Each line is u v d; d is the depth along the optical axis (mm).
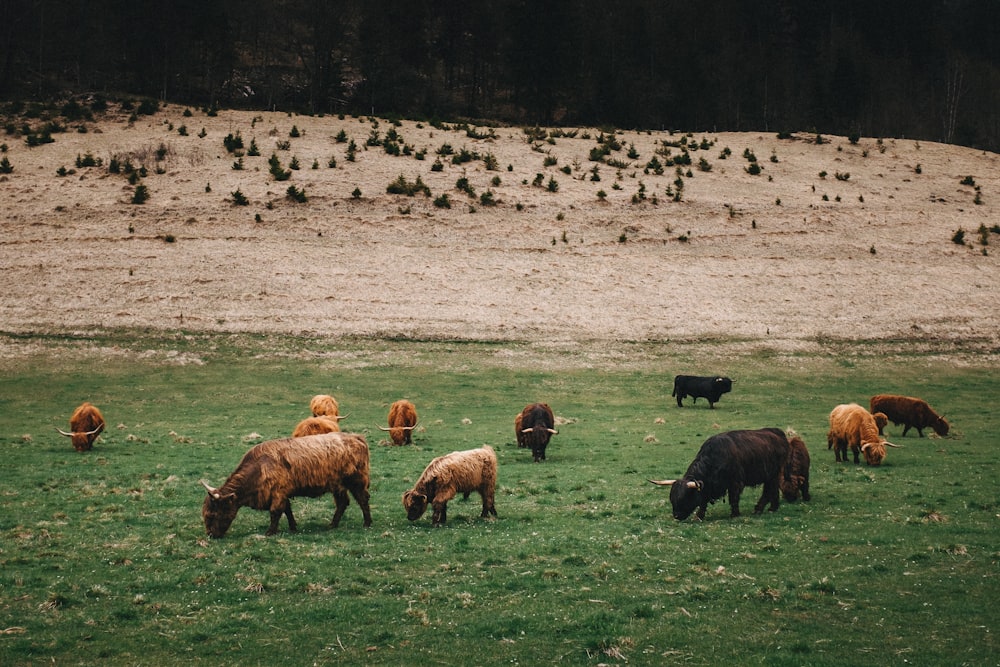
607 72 139250
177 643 10516
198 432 32719
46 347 49188
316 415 31859
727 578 13094
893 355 52875
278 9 151000
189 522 17297
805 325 58125
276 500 15898
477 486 17984
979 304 62031
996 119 145000
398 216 74000
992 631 10695
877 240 74312
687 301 61938
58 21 128250
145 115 100688
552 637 10773
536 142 101000
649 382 46875
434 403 41094
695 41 156125
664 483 17891
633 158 97000
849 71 138250
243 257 64562
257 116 104438
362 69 132125
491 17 151500
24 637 10570
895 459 26547
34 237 65875
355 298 59625
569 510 18875
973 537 15625
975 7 188875
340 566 13875
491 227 73688
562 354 52219
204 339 52094
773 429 18750
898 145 108312
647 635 10773
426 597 12250
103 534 16125
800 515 17984
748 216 78625
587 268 67062
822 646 10336
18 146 86125
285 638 10719
